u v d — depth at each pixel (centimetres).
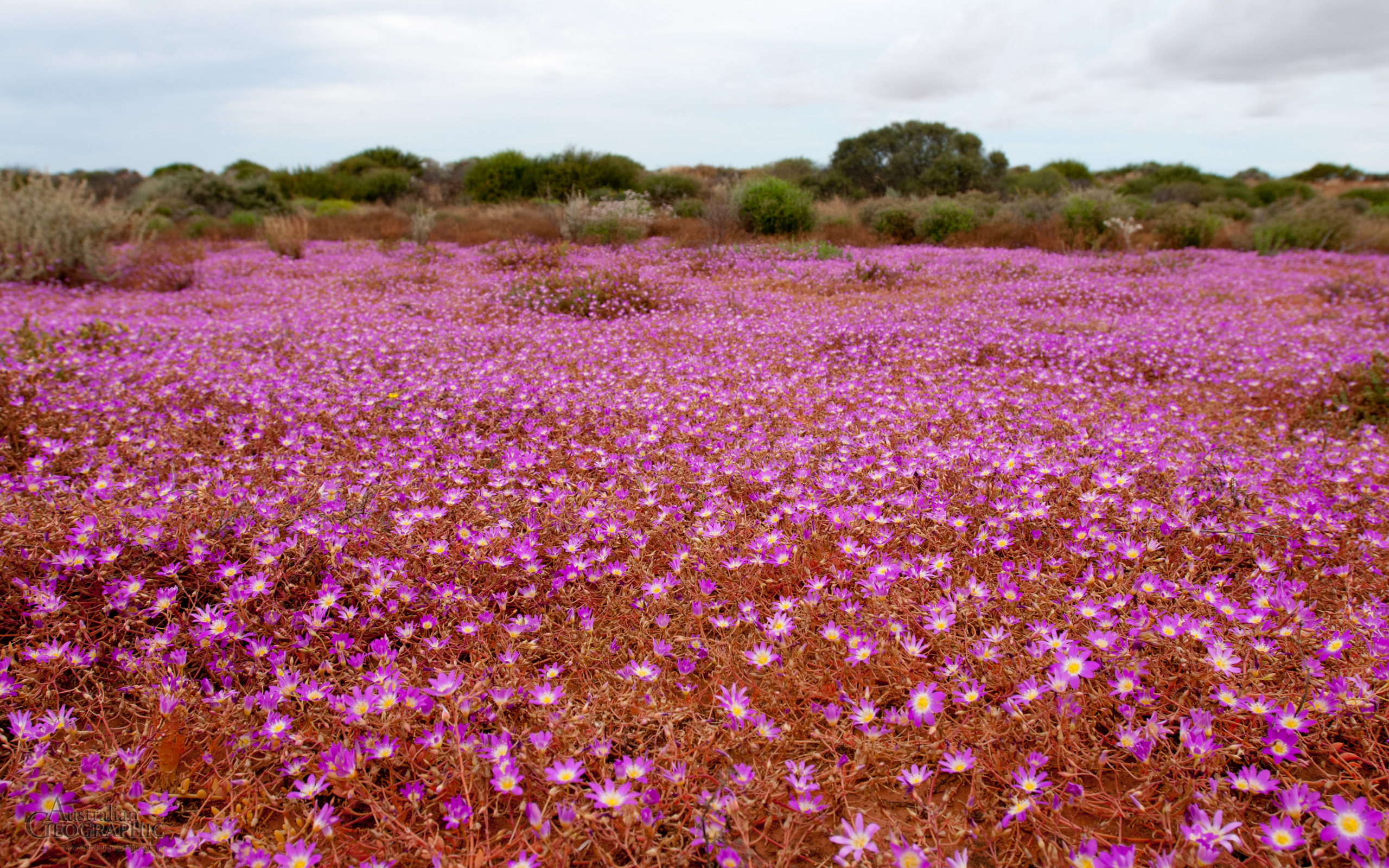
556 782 167
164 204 2286
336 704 183
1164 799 166
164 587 240
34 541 251
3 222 1052
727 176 3466
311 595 243
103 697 196
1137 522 278
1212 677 196
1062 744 176
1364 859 143
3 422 392
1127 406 481
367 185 3155
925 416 425
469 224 1956
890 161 3086
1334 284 1028
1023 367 592
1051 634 212
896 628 209
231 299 937
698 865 157
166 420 410
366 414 434
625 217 1847
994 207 2036
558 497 301
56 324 664
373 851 157
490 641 227
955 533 282
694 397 465
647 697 191
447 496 301
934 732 181
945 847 157
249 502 280
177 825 165
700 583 252
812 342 646
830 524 290
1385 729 188
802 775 160
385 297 959
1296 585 235
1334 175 4672
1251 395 525
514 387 481
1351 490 332
